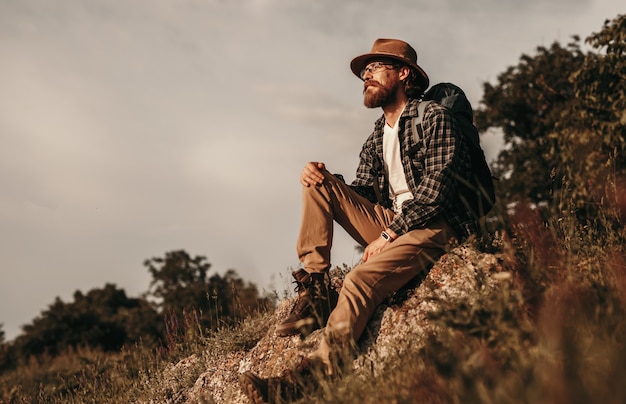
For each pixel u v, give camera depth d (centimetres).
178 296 3800
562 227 365
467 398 212
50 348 3956
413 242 365
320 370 324
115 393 580
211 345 494
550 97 2400
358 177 427
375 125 419
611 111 1262
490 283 332
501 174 2409
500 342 249
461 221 377
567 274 303
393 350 333
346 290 353
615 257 328
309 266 377
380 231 395
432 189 366
